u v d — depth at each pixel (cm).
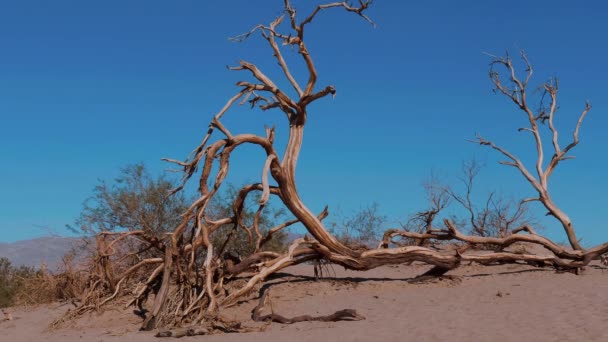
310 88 1728
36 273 2006
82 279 1864
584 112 2094
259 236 1762
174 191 1631
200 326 1280
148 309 1585
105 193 2136
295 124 1753
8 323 1631
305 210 1706
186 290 1443
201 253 2159
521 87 2139
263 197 1623
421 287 1666
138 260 1983
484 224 2362
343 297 1566
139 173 2211
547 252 2172
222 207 2277
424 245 2178
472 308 1321
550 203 2023
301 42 1705
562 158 2083
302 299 1554
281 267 1652
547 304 1315
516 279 1720
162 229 2148
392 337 1062
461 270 1934
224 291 1619
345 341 1052
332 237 1720
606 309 1209
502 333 1043
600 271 1845
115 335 1305
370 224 2355
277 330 1240
